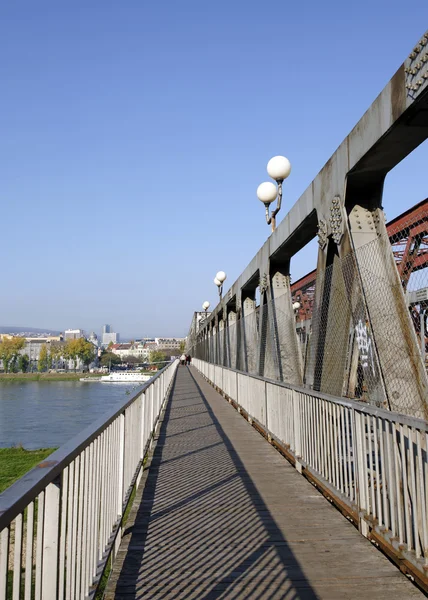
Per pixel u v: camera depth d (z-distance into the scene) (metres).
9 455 13.29
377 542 3.88
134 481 5.27
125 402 4.28
